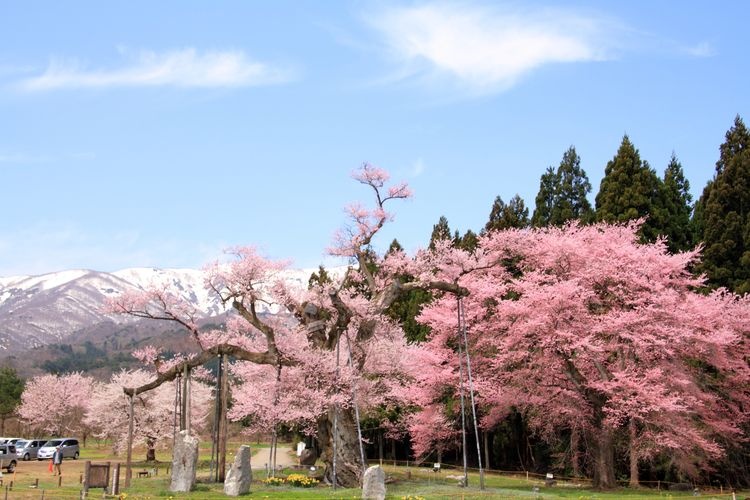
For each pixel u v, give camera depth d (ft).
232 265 93.40
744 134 148.05
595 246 106.63
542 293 97.19
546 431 105.29
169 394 165.68
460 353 98.43
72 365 537.65
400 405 125.80
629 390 90.02
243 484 76.79
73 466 145.28
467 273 108.78
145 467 136.05
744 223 124.57
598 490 89.56
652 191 138.82
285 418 90.89
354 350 101.86
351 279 113.80
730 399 103.91
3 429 291.38
